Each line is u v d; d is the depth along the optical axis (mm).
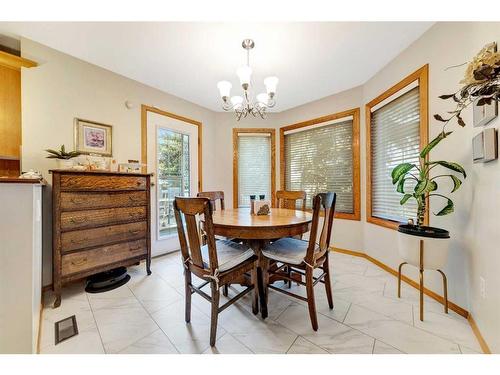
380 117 2602
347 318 1556
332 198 1615
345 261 2730
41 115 1986
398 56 2188
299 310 1674
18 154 1898
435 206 1814
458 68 1599
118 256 2100
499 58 850
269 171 3832
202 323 1510
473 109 1365
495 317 1164
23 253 1078
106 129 2414
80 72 2219
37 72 1965
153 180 2885
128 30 1793
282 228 1516
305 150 3529
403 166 1719
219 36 1860
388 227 2379
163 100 2990
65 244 1765
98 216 1967
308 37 1887
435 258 1498
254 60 2232
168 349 1264
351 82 2770
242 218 1791
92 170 1929
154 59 2215
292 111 3615
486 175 1275
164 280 2211
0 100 1832
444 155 1724
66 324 1490
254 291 1619
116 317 1577
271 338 1354
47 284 1960
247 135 3809
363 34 1874
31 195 1099
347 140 3062
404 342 1308
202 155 3531
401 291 1956
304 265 1506
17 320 1066
